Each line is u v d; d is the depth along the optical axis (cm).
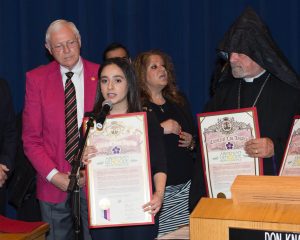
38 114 300
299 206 121
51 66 310
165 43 397
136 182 233
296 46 382
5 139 310
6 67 405
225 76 293
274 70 261
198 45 396
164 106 326
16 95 407
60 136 297
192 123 336
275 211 117
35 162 295
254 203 124
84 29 393
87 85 302
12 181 333
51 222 310
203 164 265
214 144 263
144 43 402
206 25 389
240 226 112
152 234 242
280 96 271
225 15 392
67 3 399
